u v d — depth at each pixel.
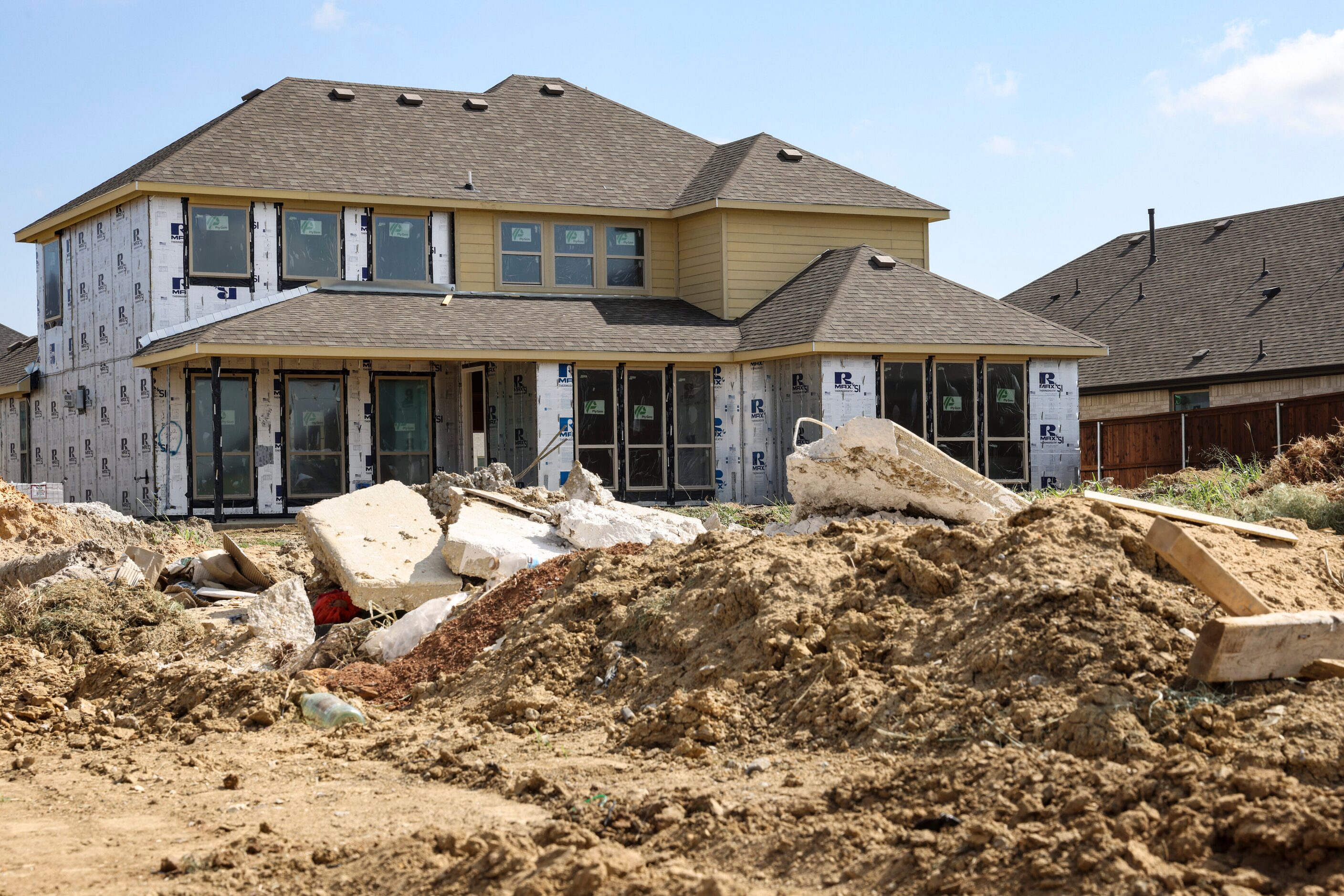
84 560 12.73
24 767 7.13
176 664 9.59
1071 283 38.38
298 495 23.36
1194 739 4.91
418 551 12.07
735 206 25.83
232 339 20.92
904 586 7.22
